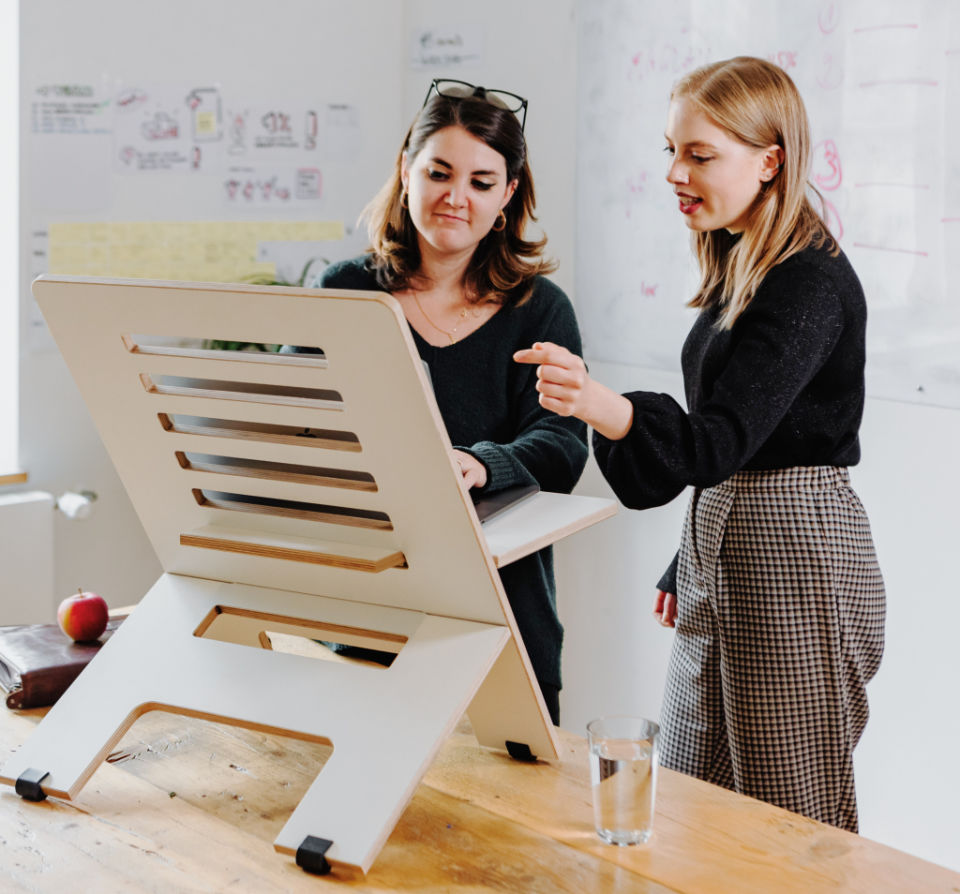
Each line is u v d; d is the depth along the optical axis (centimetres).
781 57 242
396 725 112
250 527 126
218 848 109
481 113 168
